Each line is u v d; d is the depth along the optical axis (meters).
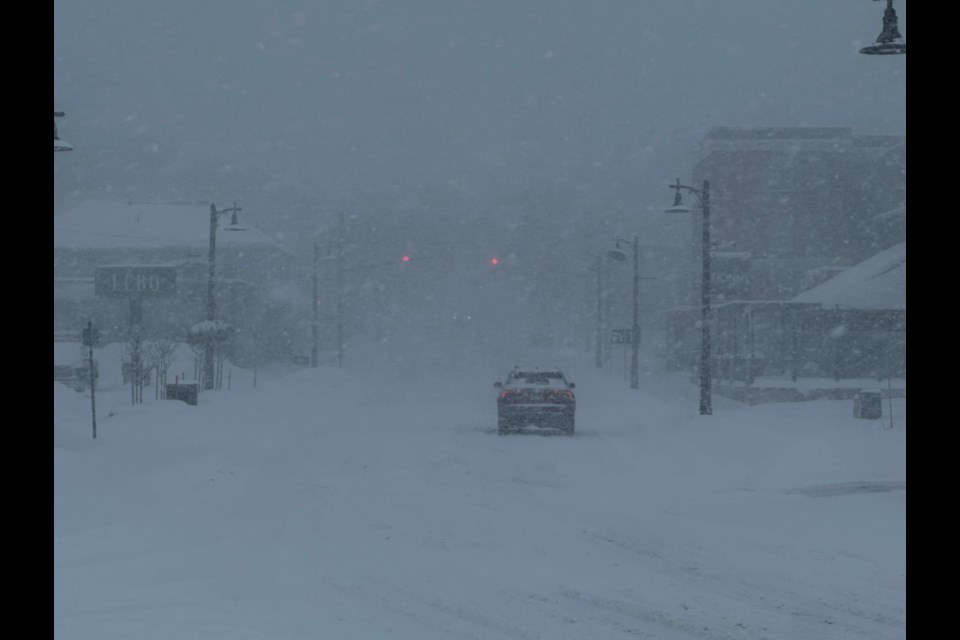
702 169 143.38
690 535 23.86
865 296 86.19
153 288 116.31
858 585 18.41
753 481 34.34
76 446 40.31
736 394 89.62
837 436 48.25
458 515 26.91
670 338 140.50
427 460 39.75
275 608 16.42
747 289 109.75
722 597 17.77
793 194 139.38
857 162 139.88
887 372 90.25
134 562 20.09
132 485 31.42
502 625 15.95
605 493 31.50
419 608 16.92
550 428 50.41
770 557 21.11
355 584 18.62
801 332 88.81
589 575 19.58
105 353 101.12
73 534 23.09
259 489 31.53
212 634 14.48
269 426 53.72
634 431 53.53
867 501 27.77
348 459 39.97
